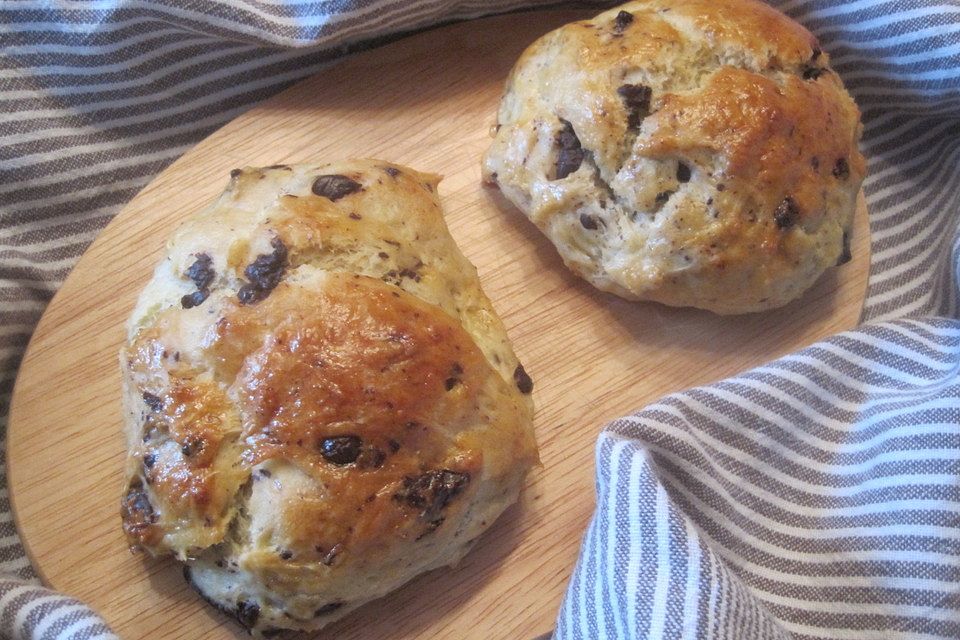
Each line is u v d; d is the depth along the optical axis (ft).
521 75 1.08
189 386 0.87
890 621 0.91
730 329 1.08
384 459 0.87
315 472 0.85
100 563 0.93
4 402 1.04
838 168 1.03
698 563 0.84
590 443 1.03
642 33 1.03
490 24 1.19
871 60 1.18
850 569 0.94
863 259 1.12
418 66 1.16
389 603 0.94
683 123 0.99
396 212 0.98
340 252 0.93
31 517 0.94
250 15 1.08
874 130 1.23
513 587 0.96
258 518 0.86
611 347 1.07
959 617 0.90
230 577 0.88
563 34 1.06
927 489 0.93
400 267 0.95
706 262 1.00
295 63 1.17
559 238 1.04
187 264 0.93
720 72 1.01
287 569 0.85
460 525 0.91
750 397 0.97
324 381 0.86
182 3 1.06
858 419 0.99
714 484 0.95
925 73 1.15
